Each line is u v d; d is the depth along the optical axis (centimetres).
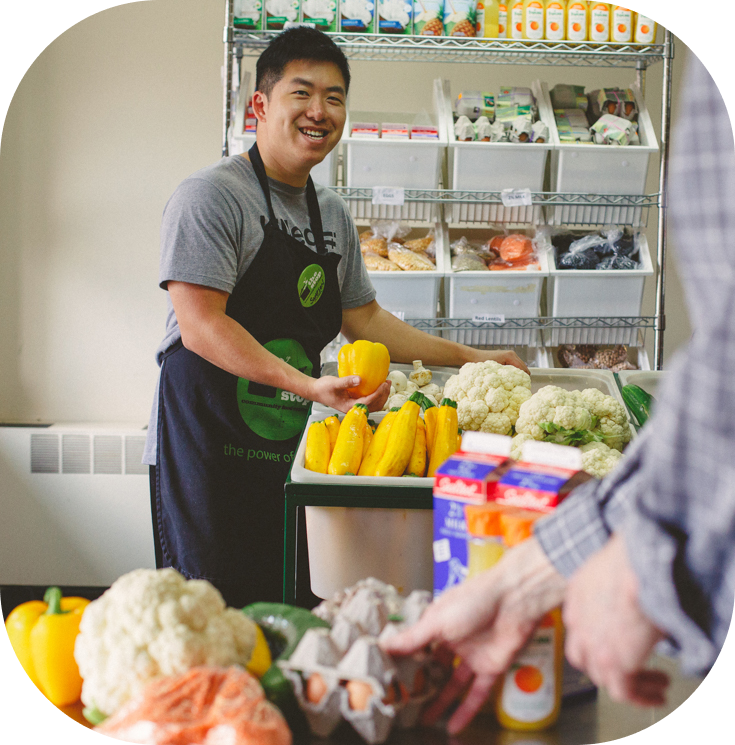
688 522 50
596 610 55
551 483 69
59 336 333
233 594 171
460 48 259
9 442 312
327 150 170
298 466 115
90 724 62
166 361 169
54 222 327
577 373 178
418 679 65
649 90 331
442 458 117
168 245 156
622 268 272
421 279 267
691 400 49
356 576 112
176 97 324
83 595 317
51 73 319
